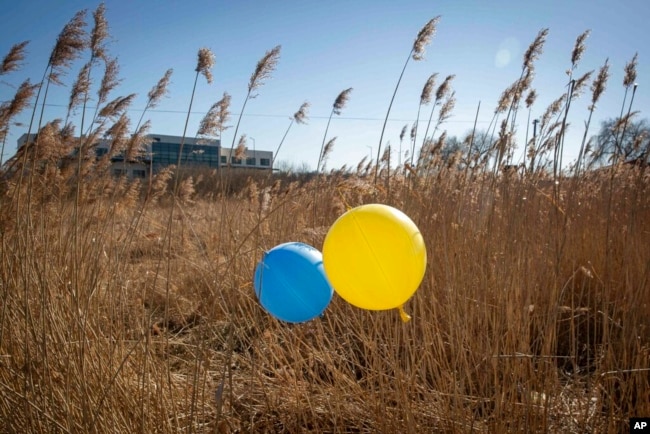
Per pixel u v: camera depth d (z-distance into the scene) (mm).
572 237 3426
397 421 2084
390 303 1418
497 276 2508
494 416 1927
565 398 2254
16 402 1855
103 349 2156
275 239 3332
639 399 1976
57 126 2693
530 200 3277
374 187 2139
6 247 2359
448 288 2381
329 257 1423
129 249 2672
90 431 1701
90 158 2834
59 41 2236
